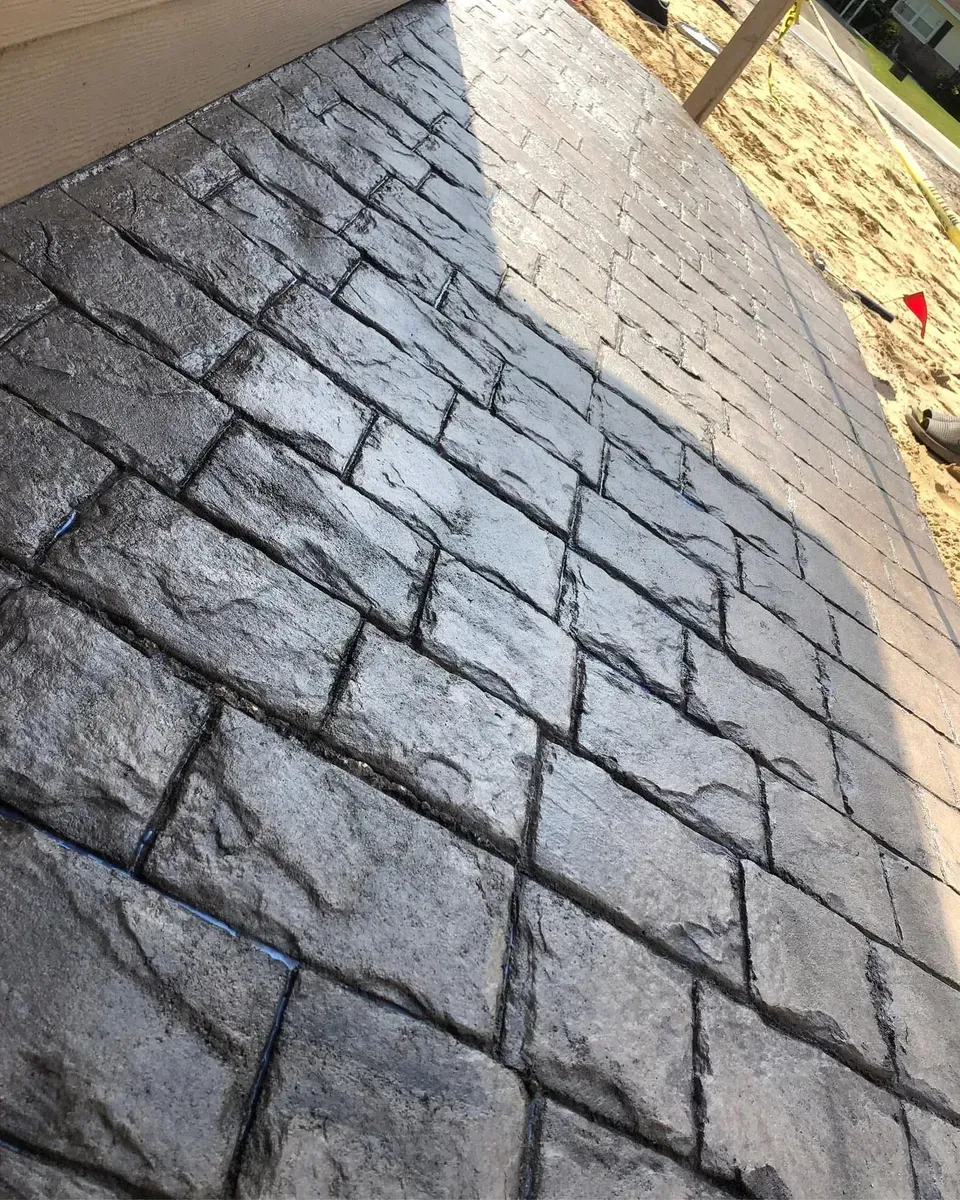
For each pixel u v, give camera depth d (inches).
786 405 185.2
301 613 75.4
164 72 107.9
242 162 118.7
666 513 124.3
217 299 96.4
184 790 60.2
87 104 94.4
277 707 68.4
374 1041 56.4
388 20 192.1
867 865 99.2
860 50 1011.3
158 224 99.2
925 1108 81.4
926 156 624.1
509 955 65.9
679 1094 66.4
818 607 134.1
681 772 90.1
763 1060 73.2
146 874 55.5
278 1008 54.6
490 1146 56.1
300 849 61.9
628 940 73.0
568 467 116.1
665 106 306.0
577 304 151.8
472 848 70.0
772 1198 65.4
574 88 251.6
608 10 414.6
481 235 146.6
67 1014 48.4
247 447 84.4
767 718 105.8
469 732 77.3
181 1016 51.4
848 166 491.8
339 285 112.0
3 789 54.2
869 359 289.3
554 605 96.0
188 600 69.9
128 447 76.5
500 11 264.2
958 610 171.5
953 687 144.3
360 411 97.7
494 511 100.3
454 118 175.9
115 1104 47.0
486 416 112.3
